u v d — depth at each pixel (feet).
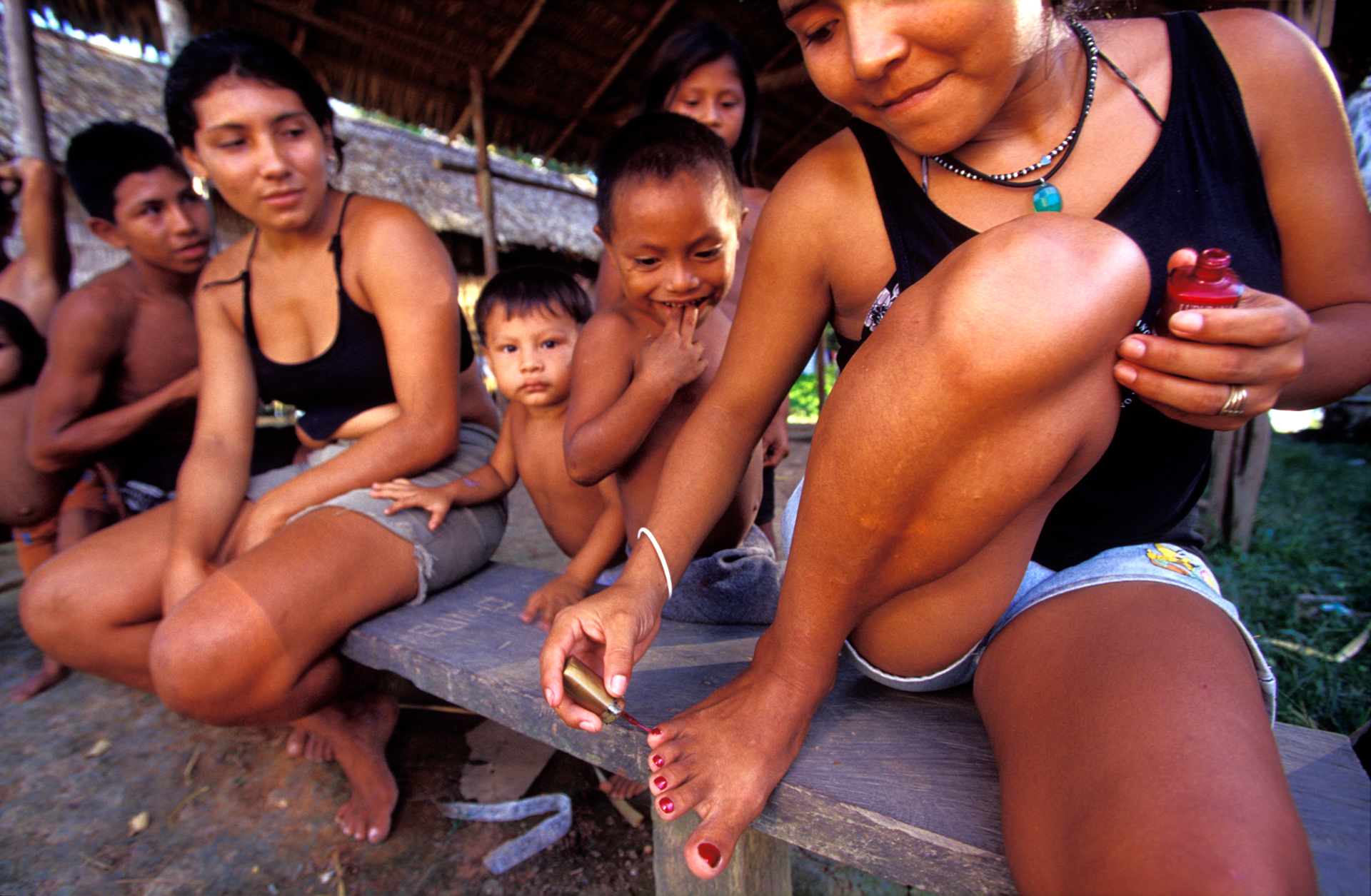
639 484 5.16
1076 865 2.18
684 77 8.04
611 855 5.37
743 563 4.99
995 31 2.51
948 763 3.23
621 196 4.91
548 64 17.28
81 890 5.08
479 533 6.40
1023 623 3.14
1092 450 2.62
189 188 7.73
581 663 3.16
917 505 2.58
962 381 2.31
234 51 5.32
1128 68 3.12
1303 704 6.84
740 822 2.92
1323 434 25.03
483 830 5.57
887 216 3.37
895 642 3.35
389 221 5.95
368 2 14.90
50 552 8.63
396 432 5.90
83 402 7.54
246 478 6.36
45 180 9.39
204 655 4.71
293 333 6.25
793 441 22.61
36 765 6.39
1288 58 3.03
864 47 2.56
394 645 4.97
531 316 6.04
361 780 5.68
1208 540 11.90
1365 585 9.75
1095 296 2.29
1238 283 2.37
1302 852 2.00
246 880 5.16
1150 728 2.29
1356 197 3.07
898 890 5.07
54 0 12.91
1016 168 3.16
